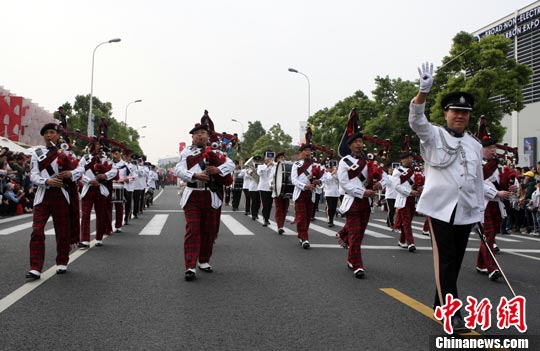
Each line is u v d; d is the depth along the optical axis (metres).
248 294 5.32
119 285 5.64
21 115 43.72
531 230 14.16
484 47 23.00
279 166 11.39
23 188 15.41
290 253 8.30
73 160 6.45
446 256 4.32
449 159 4.36
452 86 23.02
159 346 3.67
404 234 9.26
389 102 32.53
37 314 4.44
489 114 22.67
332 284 5.91
